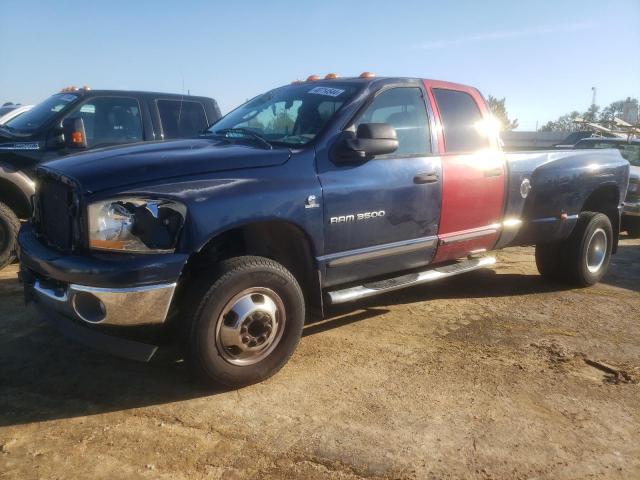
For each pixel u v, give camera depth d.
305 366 4.12
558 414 3.56
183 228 3.38
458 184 4.92
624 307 5.84
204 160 3.65
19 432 3.18
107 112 7.35
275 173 3.82
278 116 4.71
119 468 2.88
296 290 3.83
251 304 3.62
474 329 5.01
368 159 4.32
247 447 3.10
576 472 2.98
